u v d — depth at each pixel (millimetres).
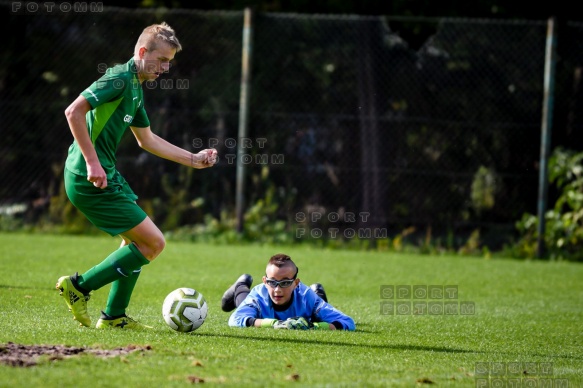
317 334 21234
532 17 58281
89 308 25656
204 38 52281
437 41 53469
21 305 24641
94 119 19391
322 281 36281
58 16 52188
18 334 18703
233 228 49500
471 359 19156
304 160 51938
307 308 23281
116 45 52281
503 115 53031
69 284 19844
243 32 52156
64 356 16297
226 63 52312
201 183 51094
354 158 52188
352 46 53594
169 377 15164
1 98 51938
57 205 50125
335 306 29375
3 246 41906
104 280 19797
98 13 52094
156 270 36781
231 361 16875
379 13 58156
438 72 53562
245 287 25516
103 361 16109
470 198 50812
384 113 53656
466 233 50531
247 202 50969
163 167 50844
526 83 52719
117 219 19484
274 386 15023
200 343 18719
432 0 58188
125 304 20484
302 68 53312
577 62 51969
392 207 51594
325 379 15812
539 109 52688
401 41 53781
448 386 15906
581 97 51625
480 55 53156
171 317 20516
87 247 43250
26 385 14164
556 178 48688
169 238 48781
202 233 49125
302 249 47781
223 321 24172
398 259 45062
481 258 47188
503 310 29891
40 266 35406
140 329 20516
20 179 51594
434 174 51062
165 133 51844
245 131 47562
